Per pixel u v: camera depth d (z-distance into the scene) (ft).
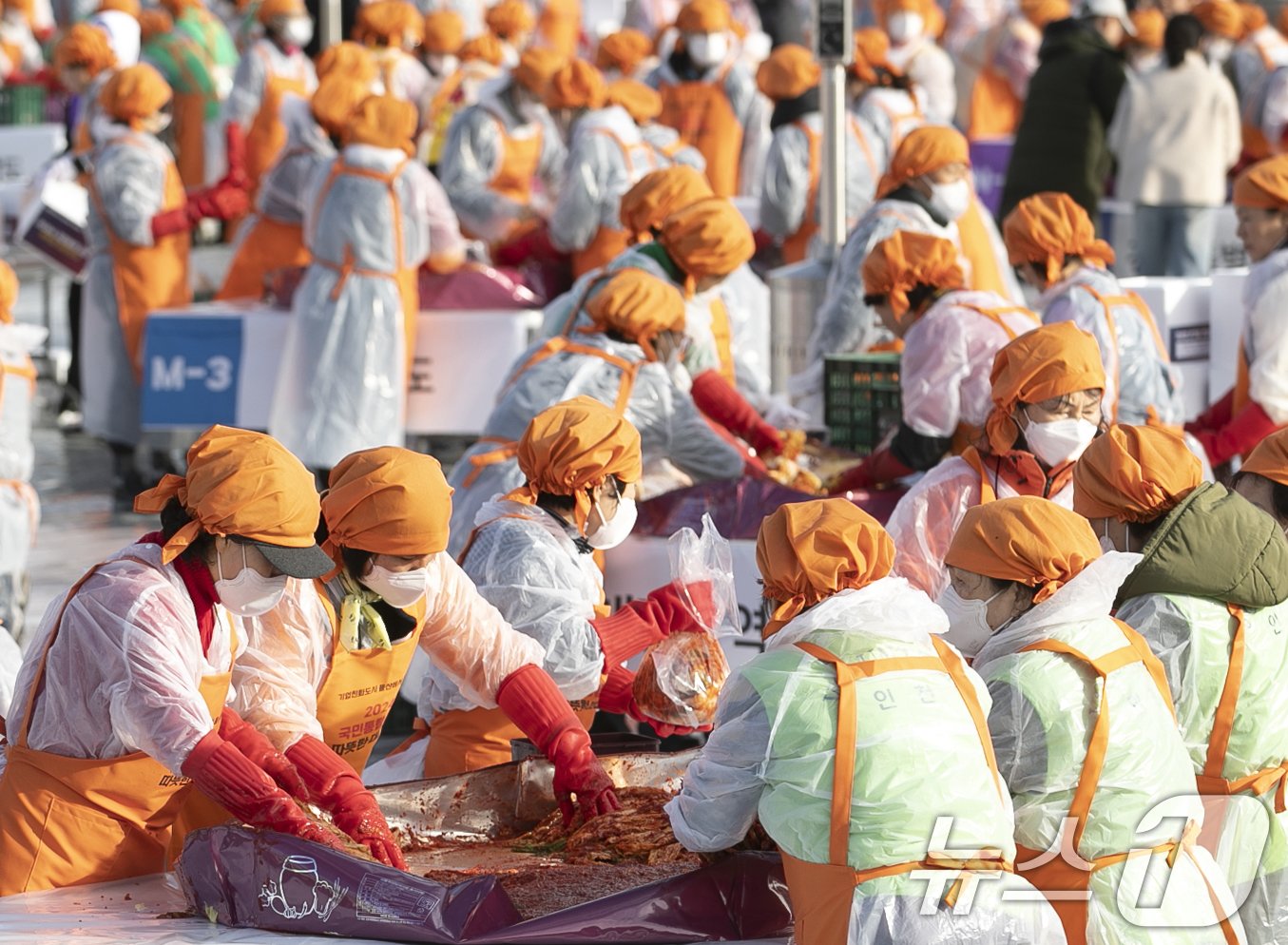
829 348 57.72
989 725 26.23
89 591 27.76
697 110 99.55
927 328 42.83
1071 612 26.68
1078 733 26.00
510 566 34.24
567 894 27.12
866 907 24.17
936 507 36.83
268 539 26.99
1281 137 100.68
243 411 71.77
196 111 112.88
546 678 32.27
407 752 37.50
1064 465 36.37
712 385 48.55
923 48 120.98
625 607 36.24
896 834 24.31
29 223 78.43
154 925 27.07
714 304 54.34
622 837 29.60
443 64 105.09
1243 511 29.89
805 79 81.66
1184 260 86.07
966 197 58.29
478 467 45.34
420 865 29.55
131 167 75.61
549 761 32.19
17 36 149.79
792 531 25.67
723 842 25.86
